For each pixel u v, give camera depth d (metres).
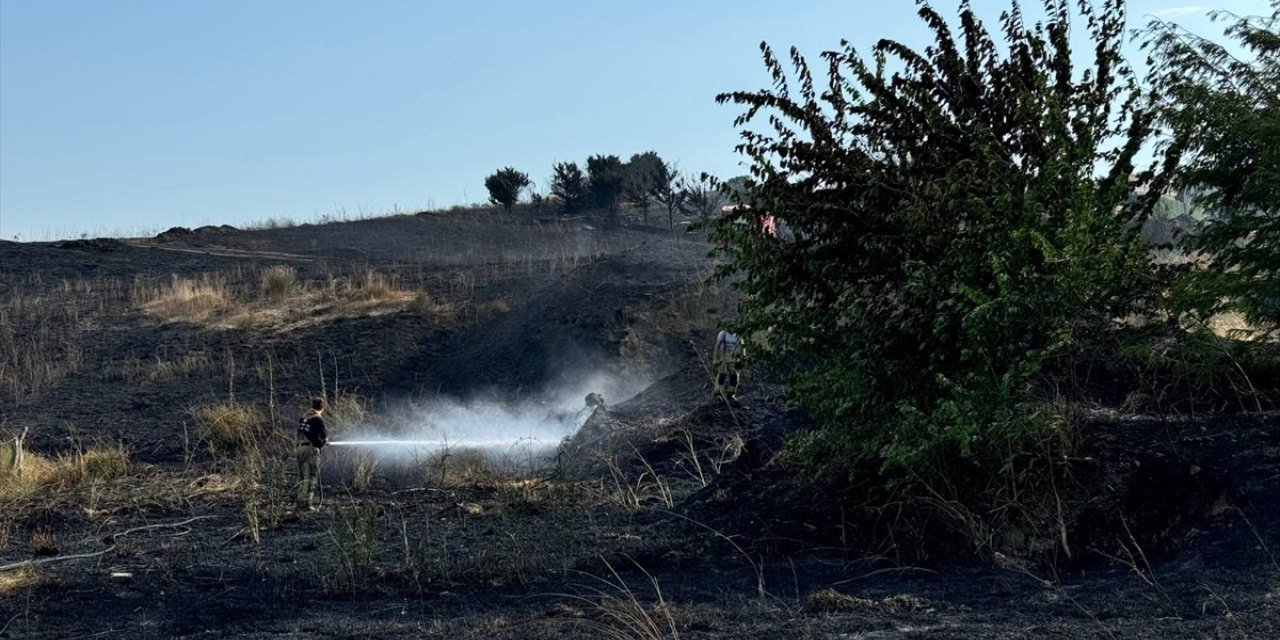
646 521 9.85
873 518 8.34
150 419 18.67
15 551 10.69
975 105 8.98
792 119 8.91
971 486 8.11
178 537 11.02
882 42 9.10
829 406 8.60
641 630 6.45
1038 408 8.20
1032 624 6.00
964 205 8.35
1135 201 9.02
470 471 13.76
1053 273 8.23
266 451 16.59
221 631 7.36
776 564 8.10
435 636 6.83
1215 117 8.59
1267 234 8.61
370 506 11.20
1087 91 8.89
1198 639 5.38
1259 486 7.08
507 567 8.42
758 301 9.05
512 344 21.23
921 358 8.52
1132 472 7.68
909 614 6.47
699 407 14.41
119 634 7.41
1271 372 8.67
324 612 7.71
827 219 8.84
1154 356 8.80
